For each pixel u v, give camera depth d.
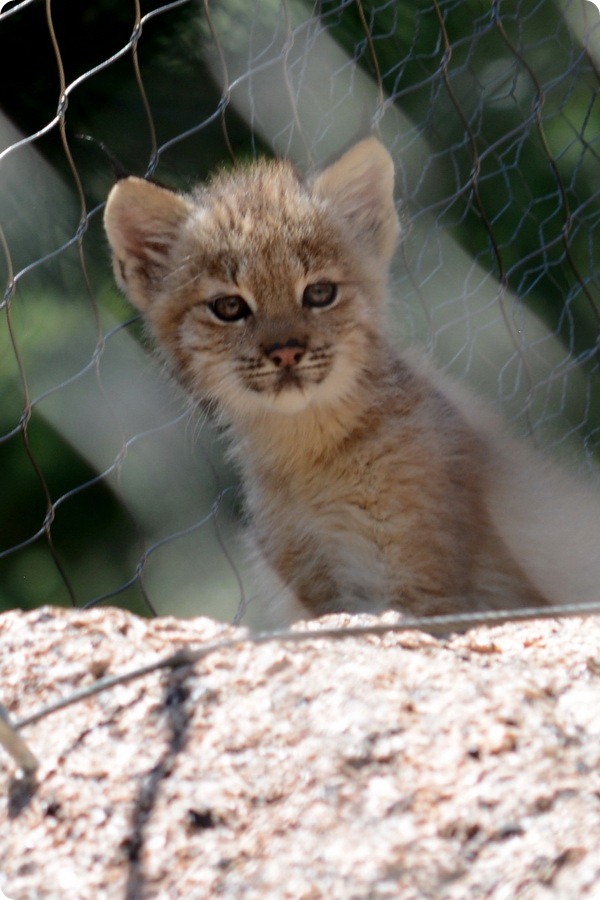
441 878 6.54
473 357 18.44
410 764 7.21
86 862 7.16
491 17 18.44
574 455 16.41
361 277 13.75
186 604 18.77
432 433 13.05
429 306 18.06
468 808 6.88
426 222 19.11
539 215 21.58
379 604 12.88
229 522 17.16
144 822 7.28
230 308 13.45
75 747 7.87
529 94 21.09
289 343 12.97
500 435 14.37
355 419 13.09
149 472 18.33
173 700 8.08
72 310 18.41
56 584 19.19
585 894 6.24
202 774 7.46
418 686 7.86
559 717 7.57
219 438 14.68
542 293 21.05
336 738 7.47
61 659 8.84
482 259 20.34
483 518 13.14
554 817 6.76
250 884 6.73
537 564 13.46
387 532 12.90
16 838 7.39
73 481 19.08
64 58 18.17
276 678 8.11
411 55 18.58
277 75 17.41
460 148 19.67
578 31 20.83
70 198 18.11
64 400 18.41
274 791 7.27
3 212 17.92
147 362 17.19
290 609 13.75
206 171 18.52
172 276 13.98
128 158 18.41
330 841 6.85
